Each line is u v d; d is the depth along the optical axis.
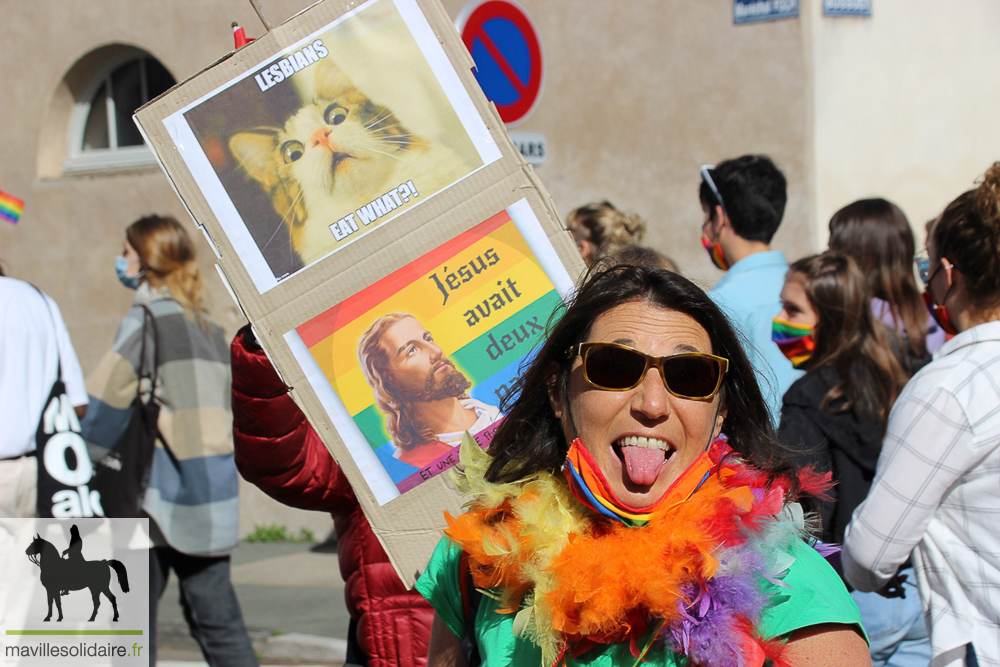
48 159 8.35
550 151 7.48
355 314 1.90
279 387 2.13
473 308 1.90
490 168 1.89
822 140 7.07
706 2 7.13
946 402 2.13
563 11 7.38
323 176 1.88
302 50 1.88
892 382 2.88
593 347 1.57
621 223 4.09
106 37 8.02
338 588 6.21
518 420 1.79
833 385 2.89
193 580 4.28
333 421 1.91
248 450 2.20
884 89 7.26
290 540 7.57
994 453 2.09
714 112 7.16
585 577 1.48
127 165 8.07
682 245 7.23
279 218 1.88
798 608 1.43
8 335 3.57
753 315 3.44
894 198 7.34
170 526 4.14
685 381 1.53
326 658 5.14
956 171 7.48
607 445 1.57
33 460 3.63
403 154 1.89
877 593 2.58
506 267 1.90
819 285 3.00
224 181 1.88
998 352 2.13
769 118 7.07
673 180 7.24
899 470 2.17
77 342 8.23
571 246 1.90
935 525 2.19
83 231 8.20
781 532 1.50
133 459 4.11
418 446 1.92
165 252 4.30
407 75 1.88
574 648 1.52
